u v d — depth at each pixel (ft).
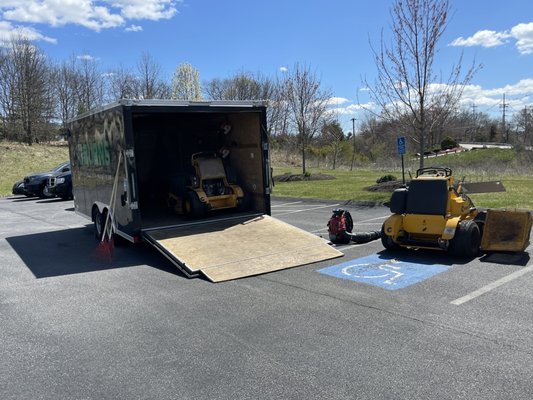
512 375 13.10
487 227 26.35
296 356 14.82
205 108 31.19
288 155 127.34
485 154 139.64
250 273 24.12
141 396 12.87
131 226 29.37
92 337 17.13
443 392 12.38
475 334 15.85
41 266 28.76
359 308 18.75
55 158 126.82
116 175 30.37
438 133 64.28
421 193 26.53
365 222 37.96
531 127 145.59
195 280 23.86
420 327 16.61
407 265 24.67
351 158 122.93
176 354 15.37
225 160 38.34
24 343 16.85
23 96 150.92
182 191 36.58
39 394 13.20
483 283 21.11
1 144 131.64
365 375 13.43
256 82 168.96
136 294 21.99
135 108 28.81
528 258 24.88
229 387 13.12
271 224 32.17
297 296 20.58
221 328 17.35
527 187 53.21
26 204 68.18
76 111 167.94
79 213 41.81
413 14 45.32
